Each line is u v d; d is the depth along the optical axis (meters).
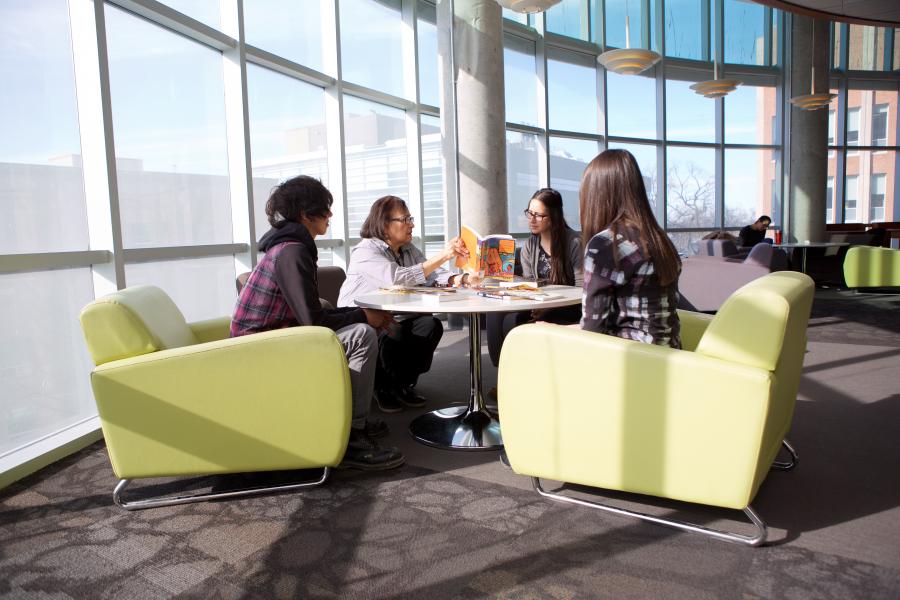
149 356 2.02
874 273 7.35
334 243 5.06
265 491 2.17
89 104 2.91
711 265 6.11
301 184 2.40
